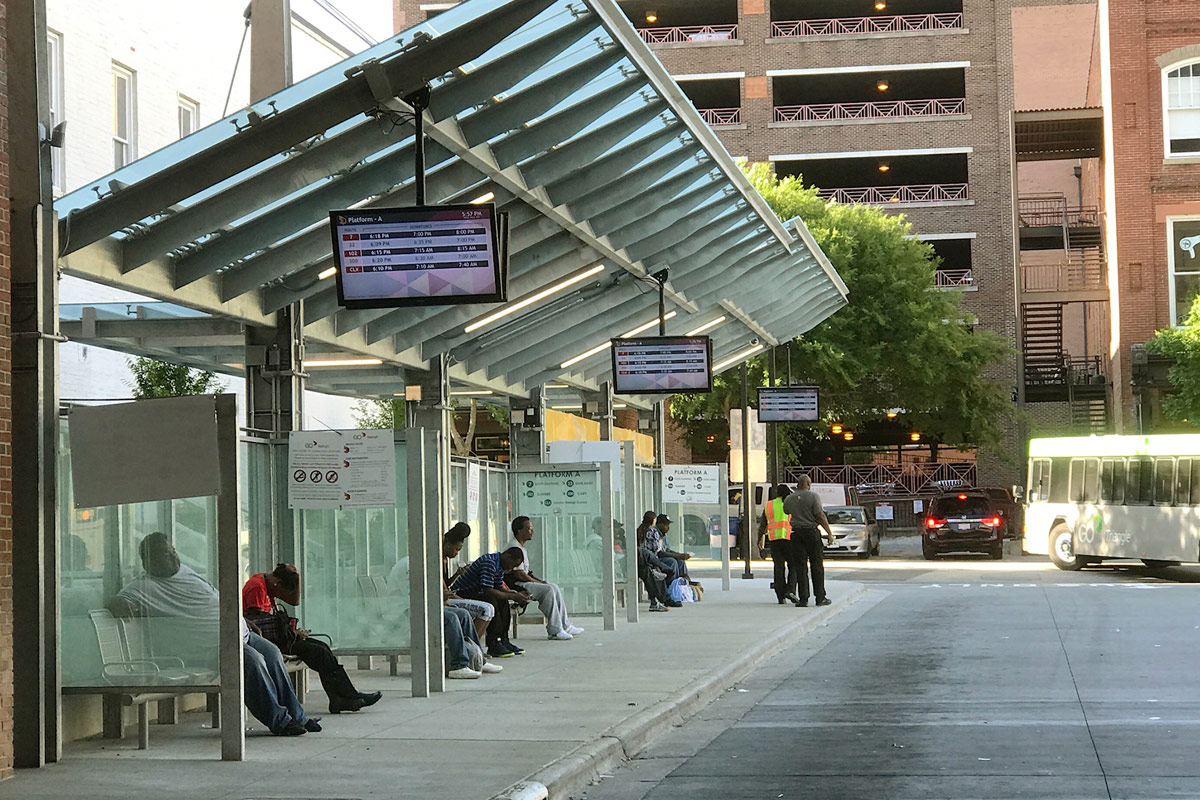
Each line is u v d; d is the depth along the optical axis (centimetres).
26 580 988
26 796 852
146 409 991
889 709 1255
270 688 1087
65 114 2144
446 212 1241
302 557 1342
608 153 1570
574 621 2127
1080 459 3425
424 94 1155
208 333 1467
